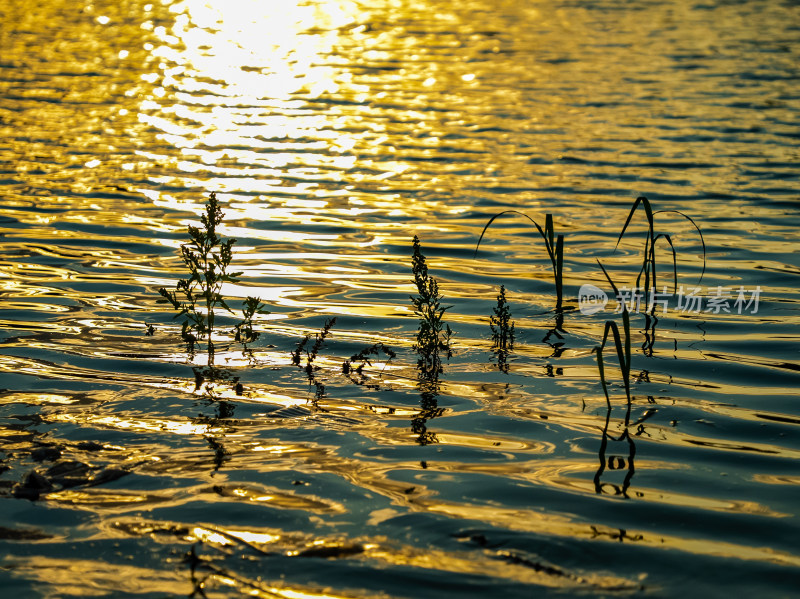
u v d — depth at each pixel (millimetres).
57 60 25500
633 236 10719
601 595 3801
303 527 4320
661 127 17516
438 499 4621
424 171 14414
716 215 11625
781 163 14555
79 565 3990
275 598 3760
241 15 40094
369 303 8172
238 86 22781
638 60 25766
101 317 7582
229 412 5695
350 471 4918
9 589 3799
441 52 28312
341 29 35188
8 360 6531
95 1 42281
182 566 3990
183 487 4707
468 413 5762
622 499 4648
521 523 4387
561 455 5176
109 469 4891
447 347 7008
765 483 4844
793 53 26625
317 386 6176
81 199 12148
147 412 5668
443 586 3850
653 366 6641
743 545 4219
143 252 9727
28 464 4930
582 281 8930
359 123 18375
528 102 20281
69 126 17359
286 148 16078
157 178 13570
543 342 7176
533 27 33719
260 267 9305
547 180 13711
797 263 9492
